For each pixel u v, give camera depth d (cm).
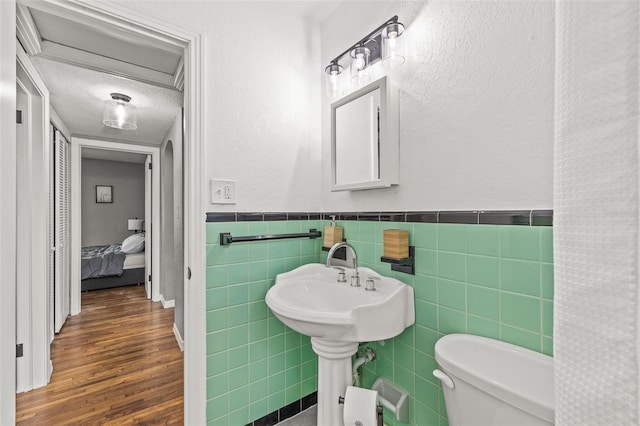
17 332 181
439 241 111
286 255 159
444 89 111
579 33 29
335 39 165
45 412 164
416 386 120
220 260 138
